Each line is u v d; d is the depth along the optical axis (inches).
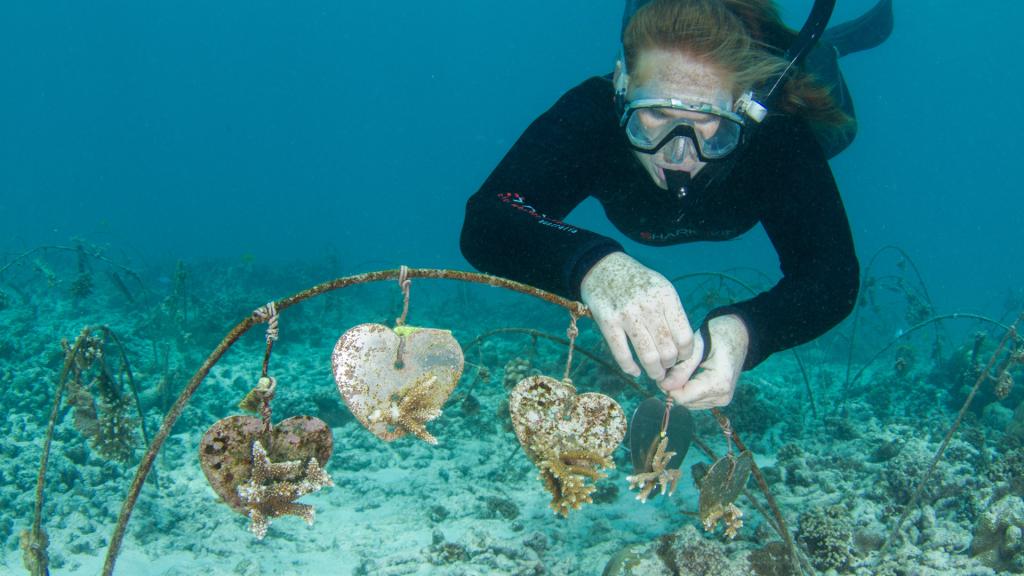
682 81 84.7
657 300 57.1
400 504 219.3
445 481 235.8
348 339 56.9
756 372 427.2
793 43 94.6
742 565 129.6
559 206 95.0
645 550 132.7
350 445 275.0
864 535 162.4
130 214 2731.3
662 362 57.7
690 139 87.5
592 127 97.4
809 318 81.5
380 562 171.5
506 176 86.6
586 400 61.1
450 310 702.5
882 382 376.8
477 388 333.4
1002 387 166.1
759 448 269.9
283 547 190.5
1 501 207.2
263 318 52.4
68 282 664.4
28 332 436.5
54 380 318.7
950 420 287.1
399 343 57.5
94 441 132.8
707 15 84.8
